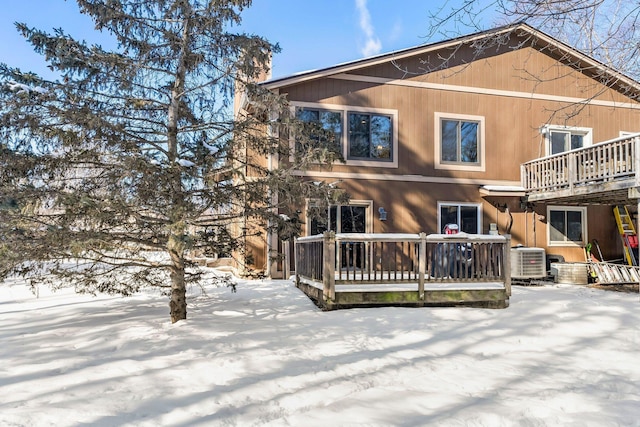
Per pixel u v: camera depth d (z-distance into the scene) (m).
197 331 5.14
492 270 7.16
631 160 9.41
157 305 6.94
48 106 4.64
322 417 2.97
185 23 5.44
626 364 4.32
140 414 2.96
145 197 4.92
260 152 5.96
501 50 12.48
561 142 12.94
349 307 6.82
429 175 11.67
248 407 3.13
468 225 11.92
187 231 5.32
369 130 11.31
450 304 7.14
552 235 12.56
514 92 12.50
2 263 4.57
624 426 2.96
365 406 3.17
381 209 11.17
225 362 4.09
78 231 4.75
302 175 10.64
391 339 5.11
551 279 11.96
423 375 3.93
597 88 12.97
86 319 5.89
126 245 5.45
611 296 8.56
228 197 5.45
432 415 3.02
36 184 4.84
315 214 5.97
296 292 8.10
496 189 11.72
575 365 4.29
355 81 11.27
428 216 11.59
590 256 12.68
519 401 3.30
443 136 11.91
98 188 5.08
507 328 5.75
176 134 5.57
